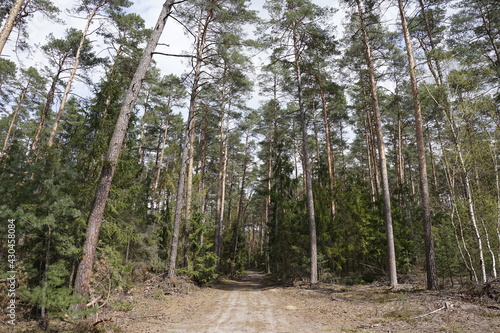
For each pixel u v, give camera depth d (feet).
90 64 58.75
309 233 64.18
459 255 41.91
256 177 124.36
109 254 34.40
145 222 50.37
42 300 20.72
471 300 28.17
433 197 44.91
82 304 24.29
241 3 45.32
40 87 79.00
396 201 70.44
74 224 29.78
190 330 22.95
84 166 34.99
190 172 62.34
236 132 95.76
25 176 25.07
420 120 41.14
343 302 36.63
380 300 34.99
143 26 58.54
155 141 106.93
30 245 27.55
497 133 36.55
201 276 59.88
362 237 60.70
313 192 68.03
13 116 87.56
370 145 93.35
